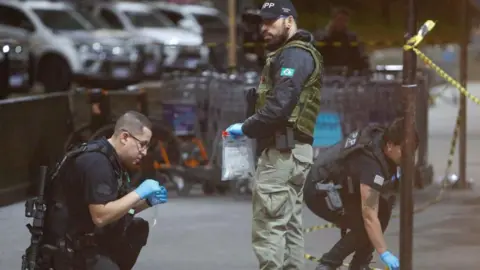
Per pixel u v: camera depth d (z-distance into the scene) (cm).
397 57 7738
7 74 4353
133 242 1617
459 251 2375
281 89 1717
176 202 3059
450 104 6319
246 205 3020
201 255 2341
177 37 7031
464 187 3294
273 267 1783
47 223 1571
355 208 1958
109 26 7006
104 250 1577
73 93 3356
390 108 3167
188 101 3231
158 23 7500
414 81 1652
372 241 1859
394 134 1852
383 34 6838
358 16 6844
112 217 1530
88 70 6231
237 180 3106
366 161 1878
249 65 4094
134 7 7556
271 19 1767
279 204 1775
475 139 4644
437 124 5294
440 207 2969
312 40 1783
